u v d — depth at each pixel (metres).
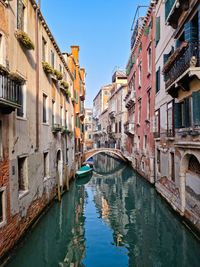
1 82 6.12
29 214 8.59
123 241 8.62
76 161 22.09
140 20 21.39
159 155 14.24
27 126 8.69
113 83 43.94
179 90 9.73
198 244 7.54
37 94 9.84
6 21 7.02
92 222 10.69
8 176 6.86
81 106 27.08
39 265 7.05
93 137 69.94
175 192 10.27
